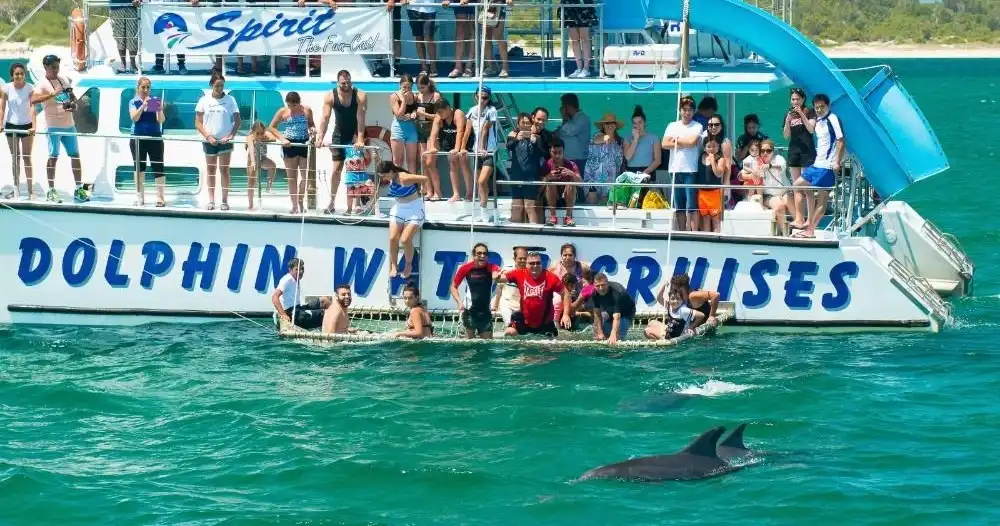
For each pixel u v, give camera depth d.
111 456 25.55
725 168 33.34
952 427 26.84
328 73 35.19
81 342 32.62
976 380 29.92
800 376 30.02
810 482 23.84
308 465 24.89
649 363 30.98
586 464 24.91
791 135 34.50
